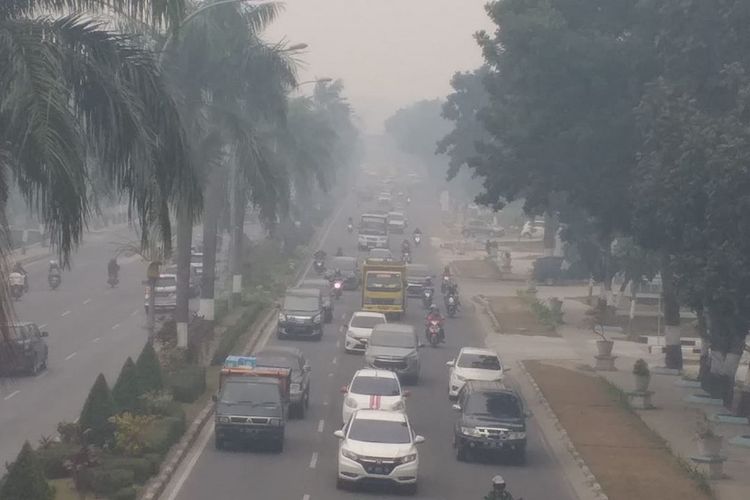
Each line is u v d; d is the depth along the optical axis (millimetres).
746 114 35062
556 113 45875
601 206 46250
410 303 81062
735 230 34031
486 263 108062
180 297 48344
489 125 52469
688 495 30688
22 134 20438
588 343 64125
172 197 24547
